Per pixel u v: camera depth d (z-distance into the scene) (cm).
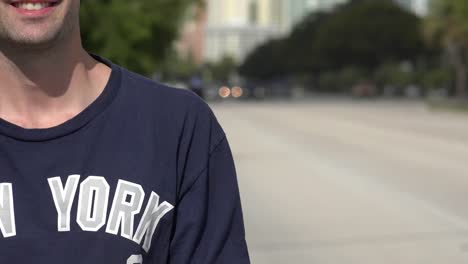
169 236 147
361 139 1953
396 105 4906
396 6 8206
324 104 5153
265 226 760
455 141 1888
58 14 137
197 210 151
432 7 4478
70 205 134
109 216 136
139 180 141
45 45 138
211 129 157
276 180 1125
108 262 134
